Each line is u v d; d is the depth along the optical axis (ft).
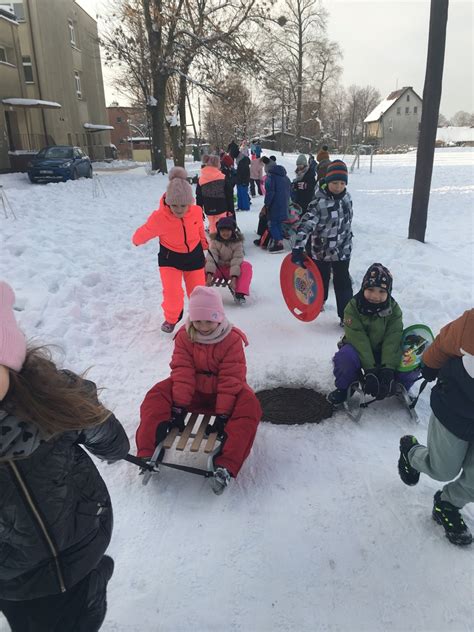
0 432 4.92
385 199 59.67
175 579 8.64
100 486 6.21
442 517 9.36
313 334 18.90
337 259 18.85
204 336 11.57
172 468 11.51
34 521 5.28
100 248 31.12
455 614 8.04
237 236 22.94
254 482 11.05
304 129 220.43
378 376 13.21
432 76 28.91
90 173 75.72
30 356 5.35
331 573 8.78
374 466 11.50
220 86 85.40
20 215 38.17
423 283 23.79
